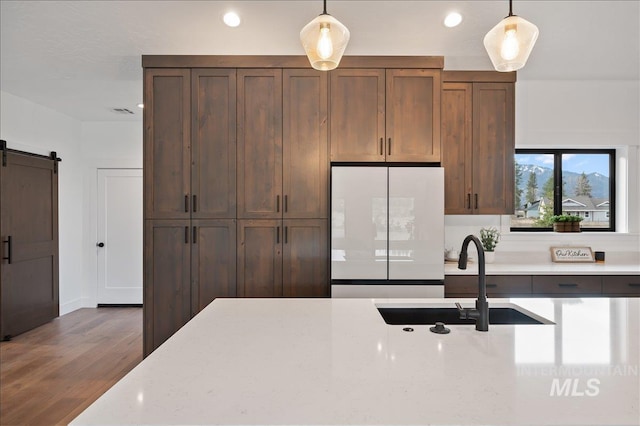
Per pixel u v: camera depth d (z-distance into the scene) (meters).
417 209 2.84
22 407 2.63
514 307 1.96
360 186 2.84
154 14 2.78
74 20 2.80
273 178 3.01
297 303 2.02
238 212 3.01
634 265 3.56
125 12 2.76
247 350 1.33
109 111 4.64
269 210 3.01
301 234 3.01
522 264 3.63
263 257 3.00
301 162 3.01
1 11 2.71
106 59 3.14
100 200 5.23
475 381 1.09
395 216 2.84
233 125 3.01
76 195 5.07
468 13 2.79
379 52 3.06
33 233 4.29
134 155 5.19
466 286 3.11
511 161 3.39
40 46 3.00
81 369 3.25
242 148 3.01
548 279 3.15
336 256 2.84
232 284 3.01
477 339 1.44
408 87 3.02
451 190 3.39
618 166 3.95
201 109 3.01
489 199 3.39
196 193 3.01
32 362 3.39
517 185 4.02
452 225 3.80
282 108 3.01
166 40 2.96
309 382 1.08
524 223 4.02
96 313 4.93
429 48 3.04
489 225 3.80
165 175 3.00
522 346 1.37
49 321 4.55
